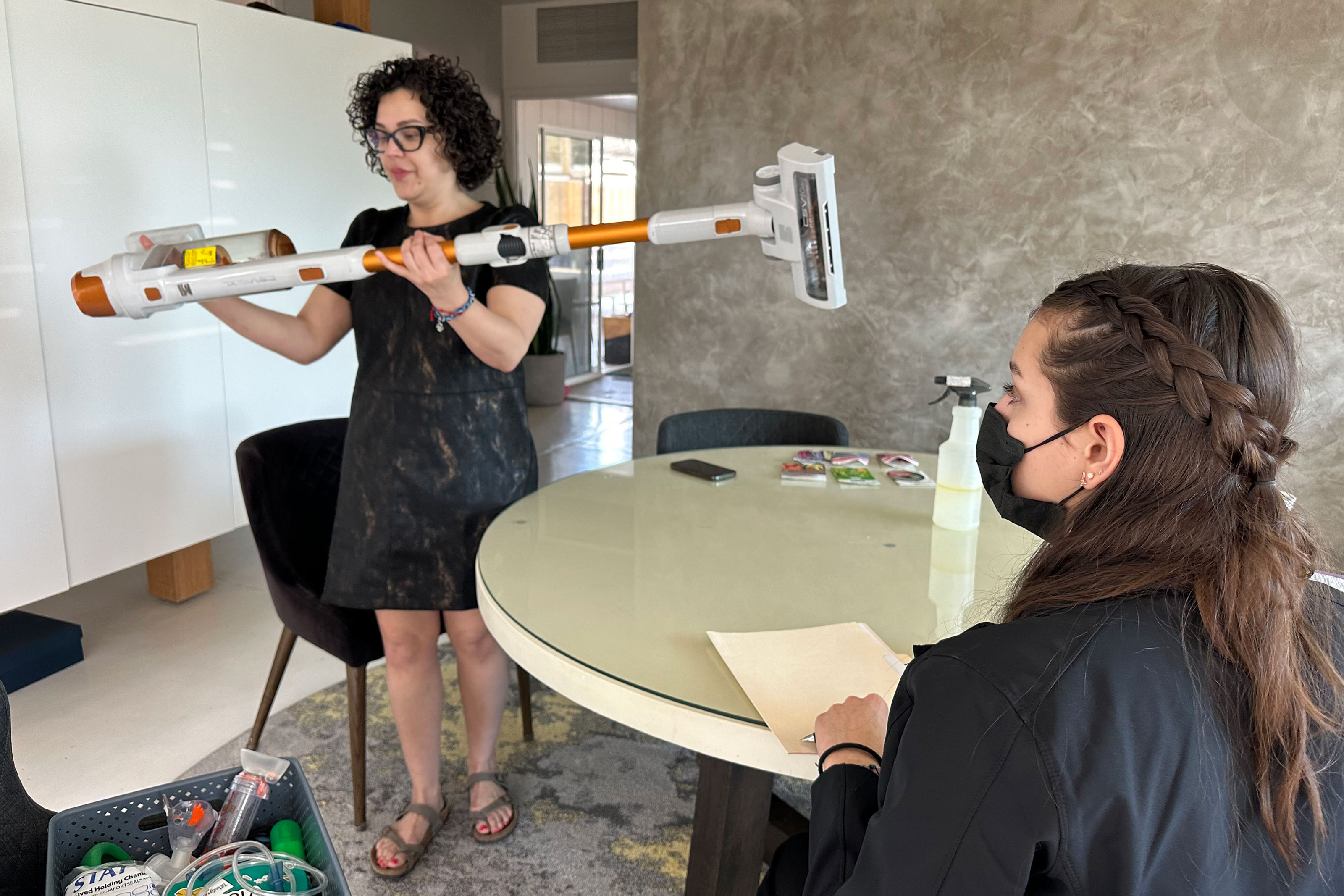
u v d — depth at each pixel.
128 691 2.66
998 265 3.36
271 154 3.26
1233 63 2.94
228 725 2.49
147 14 2.77
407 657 1.95
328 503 2.30
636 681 1.17
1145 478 0.71
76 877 1.10
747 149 3.70
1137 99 3.07
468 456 1.86
